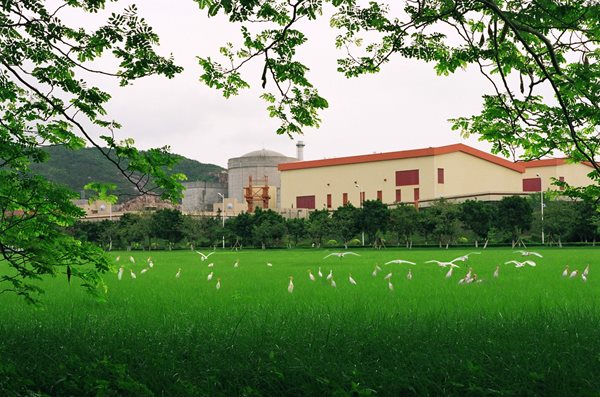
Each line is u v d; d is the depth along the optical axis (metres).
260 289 19.55
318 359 7.28
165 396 6.68
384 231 85.12
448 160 107.94
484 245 75.81
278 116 9.03
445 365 6.92
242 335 8.53
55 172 176.62
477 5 7.87
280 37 7.79
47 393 6.95
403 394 6.64
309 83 8.50
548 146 9.55
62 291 19.02
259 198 132.00
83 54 8.47
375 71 9.32
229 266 37.22
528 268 29.59
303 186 125.75
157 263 42.81
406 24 8.48
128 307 14.09
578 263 34.09
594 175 9.62
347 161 118.19
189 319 10.73
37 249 8.87
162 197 9.00
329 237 96.00
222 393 6.67
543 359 7.07
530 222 74.81
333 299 15.66
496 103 9.26
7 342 8.40
